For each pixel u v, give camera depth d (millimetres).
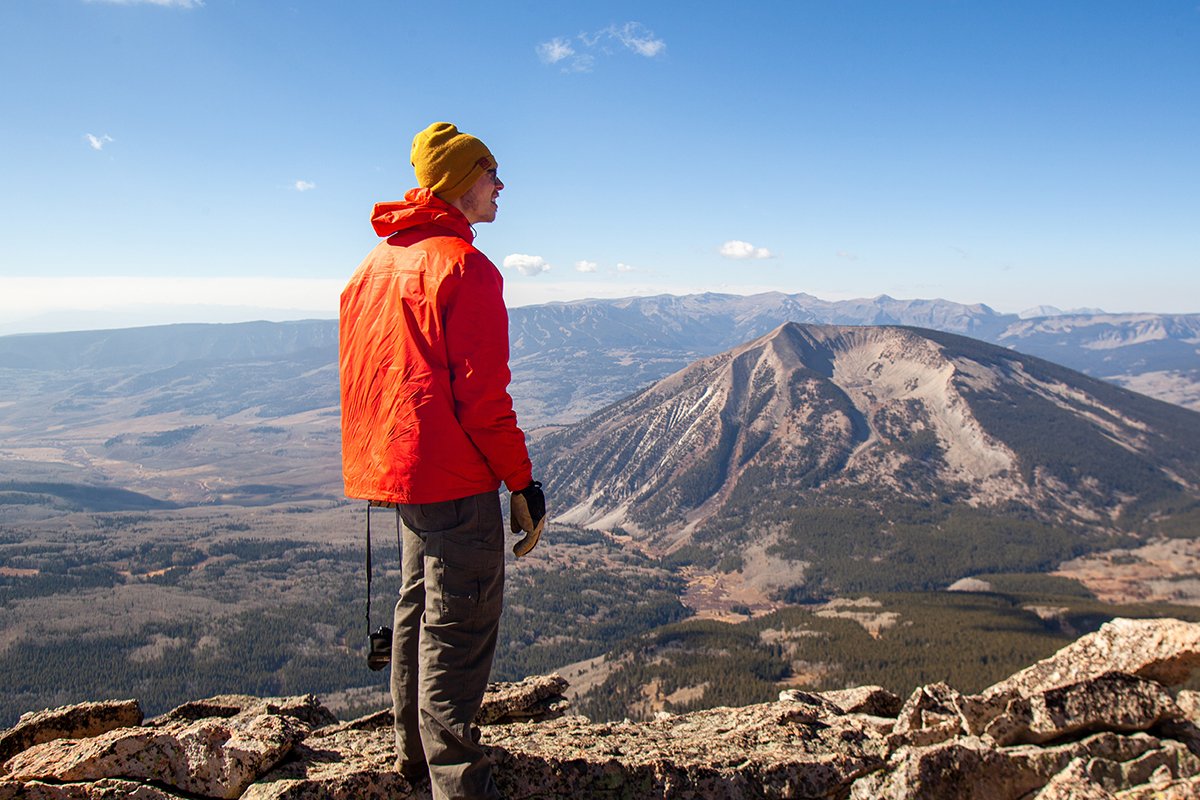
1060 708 6887
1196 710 7082
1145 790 6234
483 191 5688
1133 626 7402
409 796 5539
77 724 6910
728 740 6570
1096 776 6430
